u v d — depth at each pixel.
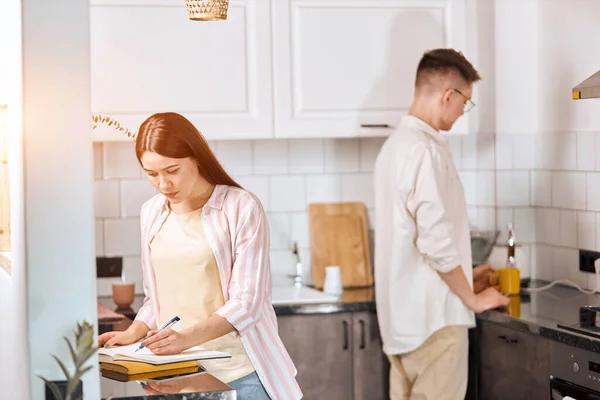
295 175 4.39
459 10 4.11
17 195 2.18
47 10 2.02
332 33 3.99
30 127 2.03
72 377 2.05
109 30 3.80
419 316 3.60
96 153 4.20
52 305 2.06
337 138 4.41
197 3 2.76
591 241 3.92
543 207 4.27
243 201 2.66
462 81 3.62
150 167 2.60
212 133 3.90
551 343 3.25
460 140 4.47
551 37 4.16
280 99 3.95
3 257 2.58
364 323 3.93
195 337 2.44
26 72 2.02
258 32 3.91
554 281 4.17
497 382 3.67
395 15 4.05
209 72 3.88
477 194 4.48
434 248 3.48
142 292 4.25
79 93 2.05
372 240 4.50
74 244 2.06
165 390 2.17
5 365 2.52
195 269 2.68
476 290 3.99
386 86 4.06
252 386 2.65
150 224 2.79
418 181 3.52
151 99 3.84
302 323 3.88
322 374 3.90
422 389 3.64
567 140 4.07
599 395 2.99
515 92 4.31
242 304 2.54
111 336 2.73
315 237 4.39
